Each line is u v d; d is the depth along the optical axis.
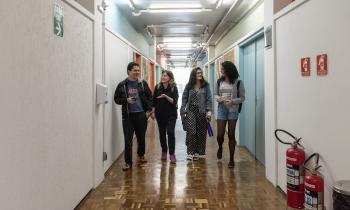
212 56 12.21
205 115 4.87
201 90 4.82
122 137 5.36
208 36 10.23
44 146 2.20
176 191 3.46
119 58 5.03
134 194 3.36
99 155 3.70
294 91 2.95
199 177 3.99
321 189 2.31
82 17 3.10
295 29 2.91
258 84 4.99
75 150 2.88
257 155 5.03
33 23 2.03
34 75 2.05
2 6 1.67
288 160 2.74
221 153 4.92
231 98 4.43
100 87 3.62
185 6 6.39
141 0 5.91
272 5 3.51
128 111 4.33
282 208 2.95
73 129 2.83
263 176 4.02
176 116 4.80
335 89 2.23
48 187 2.27
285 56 3.17
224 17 7.13
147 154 5.39
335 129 2.24
